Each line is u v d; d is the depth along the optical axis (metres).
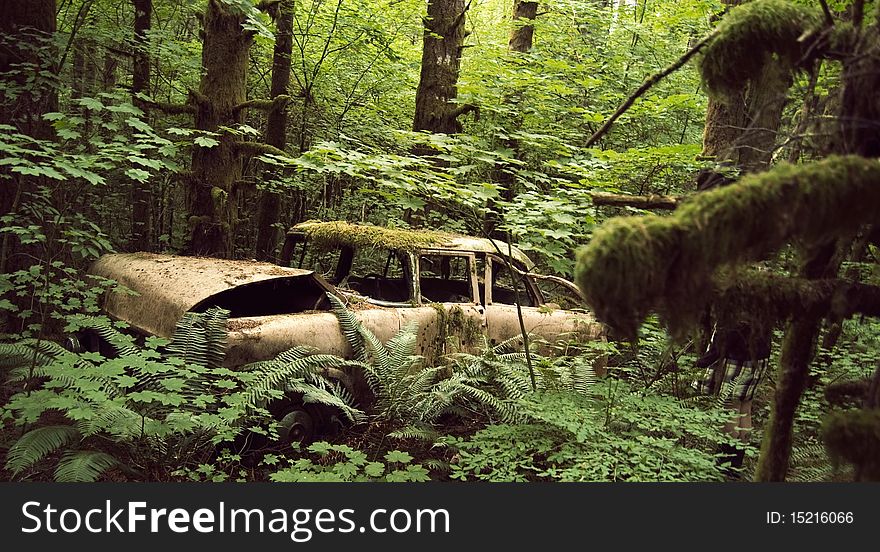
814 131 2.46
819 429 4.53
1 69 6.70
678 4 10.05
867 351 5.65
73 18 9.34
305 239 6.33
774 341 5.95
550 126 8.46
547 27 9.97
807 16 2.54
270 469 4.58
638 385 5.43
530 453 4.16
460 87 8.12
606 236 1.98
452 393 4.99
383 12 10.38
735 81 2.66
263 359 4.74
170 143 6.20
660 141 9.26
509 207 5.59
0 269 6.44
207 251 7.37
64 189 7.16
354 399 5.25
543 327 6.16
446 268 7.19
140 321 5.21
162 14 10.42
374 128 10.02
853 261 4.49
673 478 3.61
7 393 5.36
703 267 1.97
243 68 7.62
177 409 4.21
